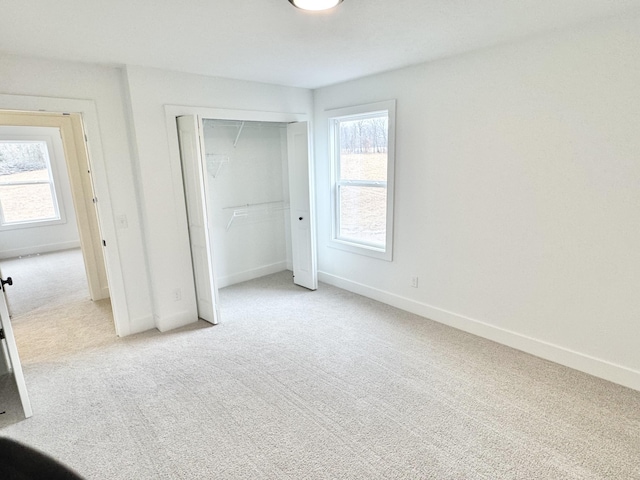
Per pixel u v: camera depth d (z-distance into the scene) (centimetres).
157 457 195
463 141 303
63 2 179
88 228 426
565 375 260
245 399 242
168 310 349
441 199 327
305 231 434
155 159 322
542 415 220
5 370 282
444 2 192
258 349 307
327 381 260
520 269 286
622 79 221
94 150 301
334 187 438
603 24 222
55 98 279
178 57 280
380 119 378
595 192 241
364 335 327
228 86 361
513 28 235
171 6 188
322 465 187
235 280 478
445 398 238
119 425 220
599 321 252
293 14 202
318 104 428
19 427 220
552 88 249
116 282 327
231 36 236
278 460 191
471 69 287
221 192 450
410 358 288
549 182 260
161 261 338
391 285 390
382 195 390
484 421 216
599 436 202
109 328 357
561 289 266
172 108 326
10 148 667
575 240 254
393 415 223
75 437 211
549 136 255
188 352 305
